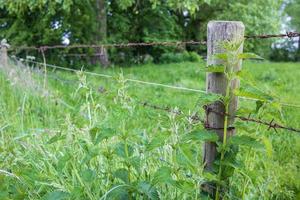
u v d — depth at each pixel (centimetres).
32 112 455
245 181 228
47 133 324
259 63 1706
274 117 212
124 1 1278
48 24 1286
